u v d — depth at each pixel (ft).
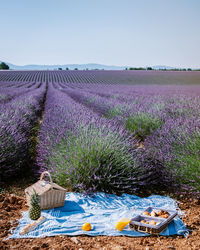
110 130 15.80
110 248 7.65
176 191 12.42
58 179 12.96
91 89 85.25
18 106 26.61
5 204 10.37
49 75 221.46
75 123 17.65
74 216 9.71
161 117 23.39
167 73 224.33
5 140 14.44
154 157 15.30
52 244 7.77
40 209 9.40
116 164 13.17
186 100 35.01
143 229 8.89
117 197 11.75
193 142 13.74
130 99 40.47
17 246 7.53
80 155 13.23
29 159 17.44
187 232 8.89
